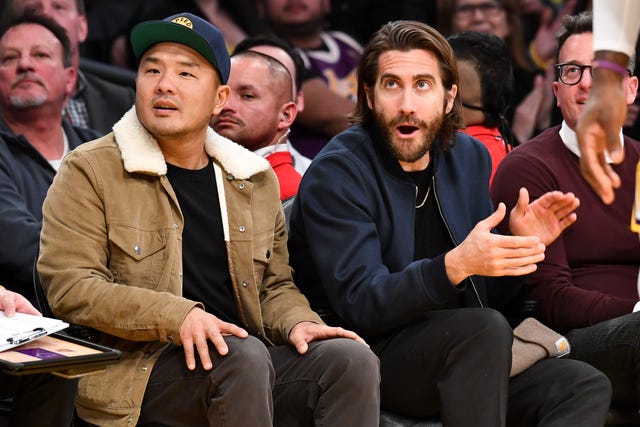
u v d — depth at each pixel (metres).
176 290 7.52
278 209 8.34
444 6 14.26
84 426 7.54
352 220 8.12
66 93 11.63
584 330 8.53
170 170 7.92
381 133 8.41
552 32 14.27
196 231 7.88
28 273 9.49
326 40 13.99
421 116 8.29
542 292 8.88
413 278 7.56
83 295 7.21
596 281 9.09
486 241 7.27
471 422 7.44
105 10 13.05
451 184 8.70
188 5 13.46
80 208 7.47
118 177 7.61
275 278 8.25
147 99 7.71
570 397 7.89
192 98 7.75
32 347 6.69
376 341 8.04
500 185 9.34
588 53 9.20
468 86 10.37
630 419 8.48
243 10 13.70
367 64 8.48
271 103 10.64
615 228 9.12
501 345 7.49
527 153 9.34
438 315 7.76
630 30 6.23
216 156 8.07
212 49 7.79
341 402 7.27
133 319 7.15
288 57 11.38
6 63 11.18
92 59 13.01
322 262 8.05
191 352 7.06
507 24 14.22
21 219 9.59
